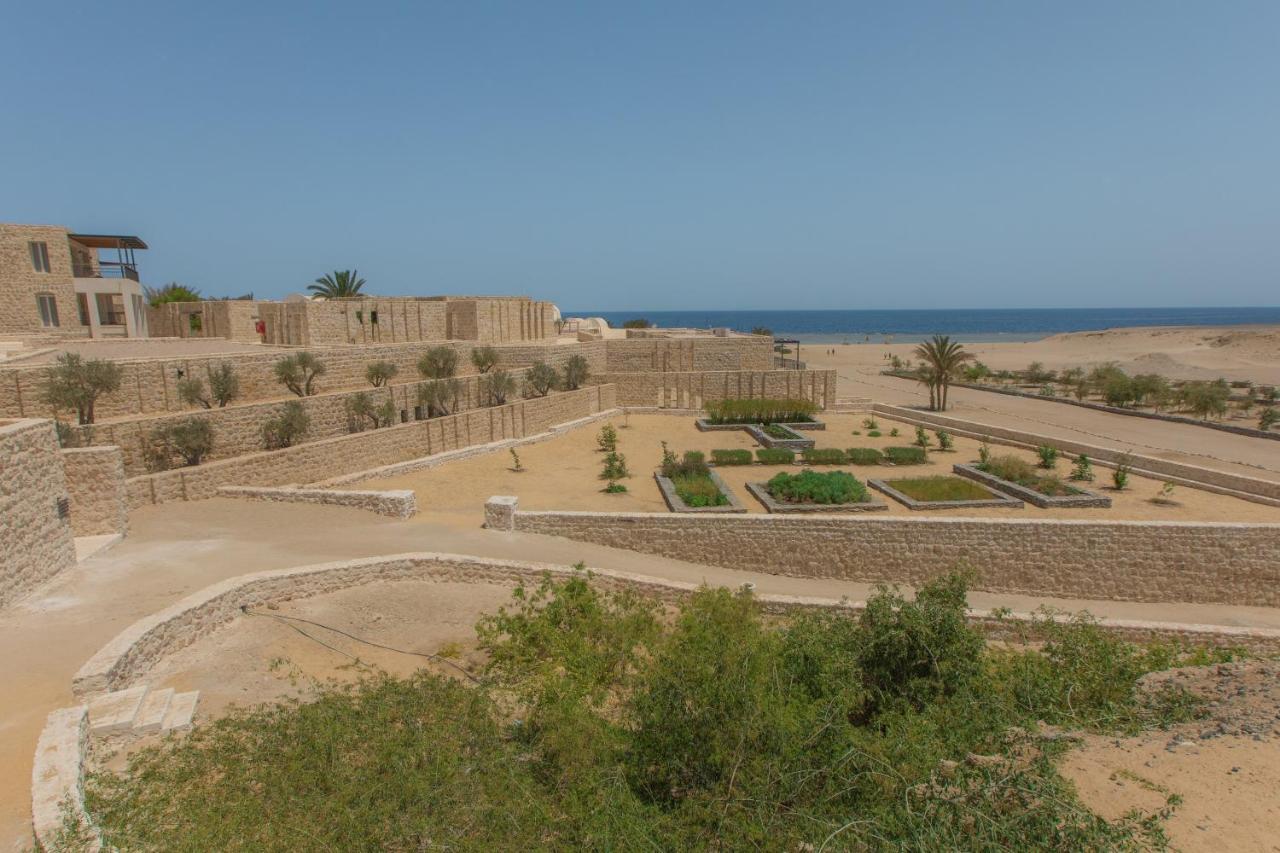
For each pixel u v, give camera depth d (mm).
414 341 39562
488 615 13477
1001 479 23672
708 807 6691
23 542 12180
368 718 7961
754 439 32406
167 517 17250
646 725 7609
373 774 6715
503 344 40344
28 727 8305
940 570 18469
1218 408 37938
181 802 6605
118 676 9492
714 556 18719
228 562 14516
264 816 6223
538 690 9094
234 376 23812
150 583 13141
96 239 38656
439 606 13938
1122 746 8023
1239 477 22203
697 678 7582
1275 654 13266
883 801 6711
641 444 30953
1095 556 18094
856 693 9117
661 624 12305
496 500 18375
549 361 38188
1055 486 22406
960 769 6863
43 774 7012
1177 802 6457
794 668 9031
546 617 11633
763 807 6566
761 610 13484
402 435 25297
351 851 5805
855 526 18438
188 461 20125
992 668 10789
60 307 34156
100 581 13164
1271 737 7840
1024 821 6023
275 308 35969
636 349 44938
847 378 63875
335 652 11766
